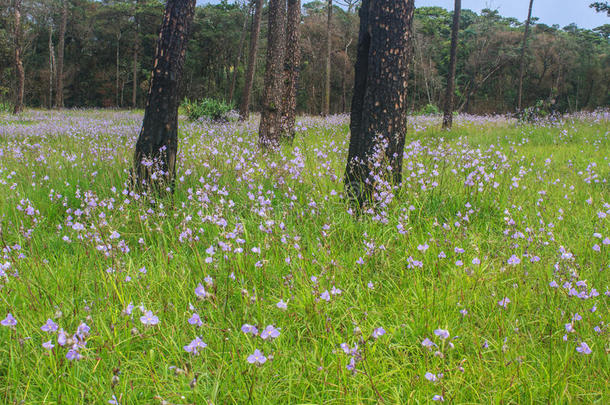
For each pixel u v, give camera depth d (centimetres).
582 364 271
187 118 2098
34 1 4469
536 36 5728
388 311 339
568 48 5794
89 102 6500
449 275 369
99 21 5922
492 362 282
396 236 449
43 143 1066
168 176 581
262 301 335
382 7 536
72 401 244
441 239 429
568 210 544
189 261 394
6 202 560
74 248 439
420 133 1453
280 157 802
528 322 321
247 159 718
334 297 326
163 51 578
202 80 6219
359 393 253
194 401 222
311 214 484
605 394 250
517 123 1662
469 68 5597
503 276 373
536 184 654
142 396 259
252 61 1980
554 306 332
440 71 5919
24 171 694
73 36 6259
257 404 241
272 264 386
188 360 278
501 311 325
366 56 564
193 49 5988
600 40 6931
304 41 4956
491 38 5509
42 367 265
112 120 2098
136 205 524
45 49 6216
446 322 301
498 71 5928
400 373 271
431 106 3069
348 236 464
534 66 5778
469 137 1323
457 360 280
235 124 1683
